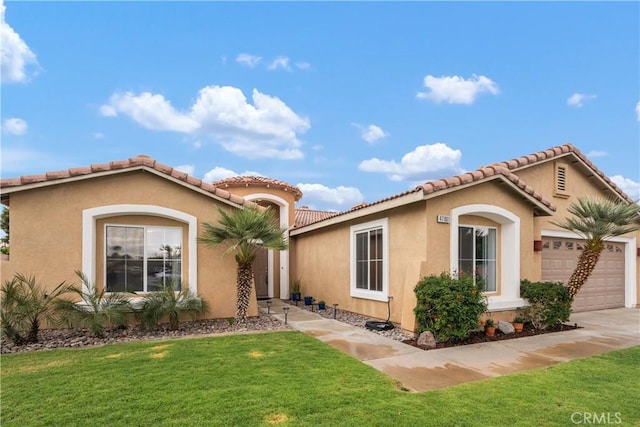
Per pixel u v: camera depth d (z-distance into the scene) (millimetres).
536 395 5883
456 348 8812
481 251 11664
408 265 10445
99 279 10852
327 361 7461
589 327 11617
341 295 14523
